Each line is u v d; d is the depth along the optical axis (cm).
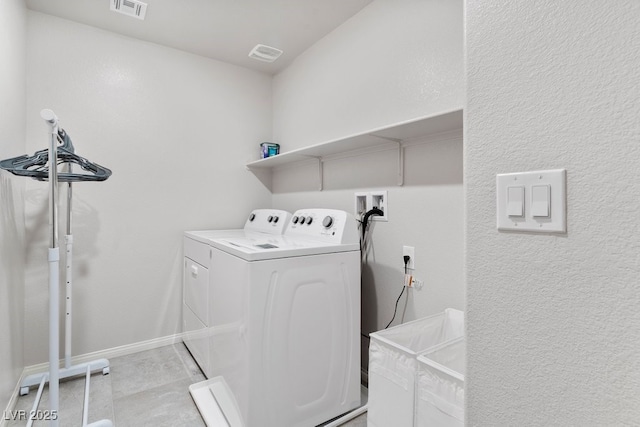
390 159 186
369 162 200
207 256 196
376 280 194
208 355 191
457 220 153
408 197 175
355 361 173
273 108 304
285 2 197
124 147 234
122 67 232
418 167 170
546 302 59
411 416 112
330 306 163
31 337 201
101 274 227
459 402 97
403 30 177
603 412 53
